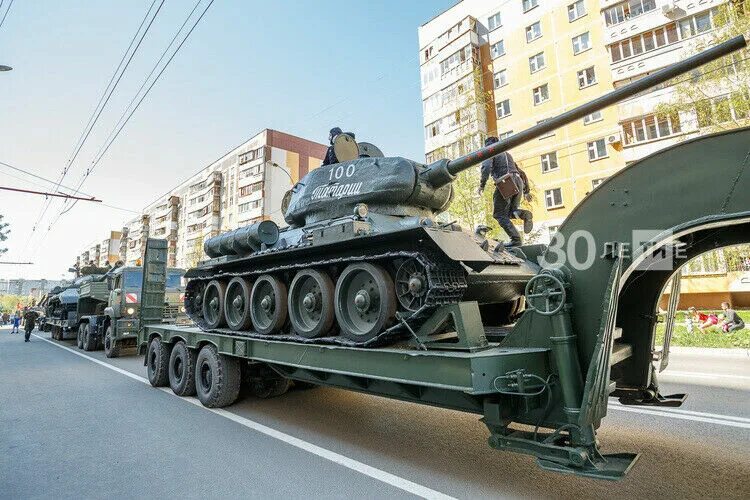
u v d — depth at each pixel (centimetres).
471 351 377
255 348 629
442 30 3209
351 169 647
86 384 932
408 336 454
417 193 605
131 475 431
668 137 2242
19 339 2370
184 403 739
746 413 613
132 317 1434
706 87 1518
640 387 458
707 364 1022
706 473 417
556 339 348
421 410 677
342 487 396
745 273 2205
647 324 454
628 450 482
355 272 503
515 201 668
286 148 5478
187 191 6906
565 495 375
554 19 2769
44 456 487
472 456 475
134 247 8638
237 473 432
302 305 568
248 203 5419
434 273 425
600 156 2547
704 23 2205
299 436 549
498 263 532
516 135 470
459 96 2972
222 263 729
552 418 354
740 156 289
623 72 2431
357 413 661
